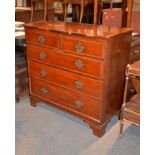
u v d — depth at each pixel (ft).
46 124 7.68
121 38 6.42
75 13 9.93
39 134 7.16
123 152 6.32
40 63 7.80
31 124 7.67
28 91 9.57
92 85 6.51
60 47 6.85
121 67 6.95
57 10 11.43
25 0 11.03
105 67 6.04
